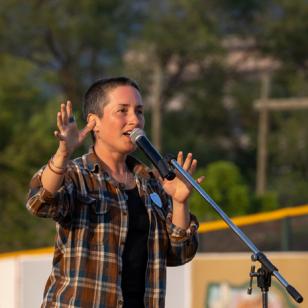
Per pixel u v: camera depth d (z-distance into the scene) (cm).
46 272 2808
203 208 4734
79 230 1341
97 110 1390
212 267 2730
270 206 5806
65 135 1308
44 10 9356
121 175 1391
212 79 10050
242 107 10138
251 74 10350
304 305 2678
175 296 2748
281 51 10300
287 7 10262
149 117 9556
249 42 10388
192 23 9975
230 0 10088
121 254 1345
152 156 1369
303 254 2706
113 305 1330
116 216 1352
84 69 9594
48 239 6262
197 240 1426
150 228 1370
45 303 1342
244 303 2692
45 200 1314
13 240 6300
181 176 1389
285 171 9656
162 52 9812
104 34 9431
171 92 9956
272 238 2888
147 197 1380
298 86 9994
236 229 1367
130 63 9775
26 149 6825
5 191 6538
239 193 5678
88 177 1362
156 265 1366
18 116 7431
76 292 1327
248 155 10075
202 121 10081
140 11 9806
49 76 8700
